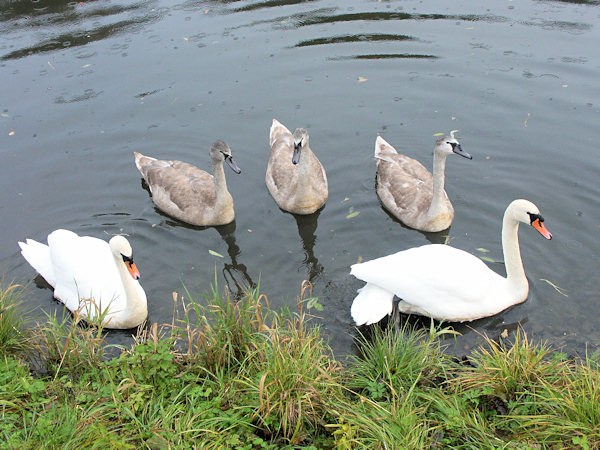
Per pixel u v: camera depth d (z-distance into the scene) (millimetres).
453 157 12344
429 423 6402
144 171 12133
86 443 5836
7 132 13203
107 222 11344
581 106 13094
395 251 10375
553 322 8516
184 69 15094
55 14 17562
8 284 9812
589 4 16797
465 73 14430
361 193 11930
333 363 7391
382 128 13188
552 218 10594
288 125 13414
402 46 15578
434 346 8203
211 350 7203
